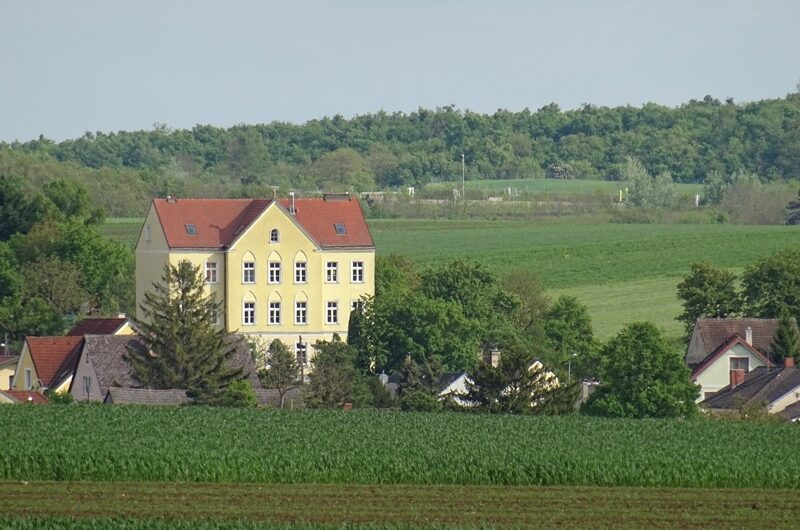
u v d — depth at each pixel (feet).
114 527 617.62
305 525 629.51
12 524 618.85
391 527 634.43
